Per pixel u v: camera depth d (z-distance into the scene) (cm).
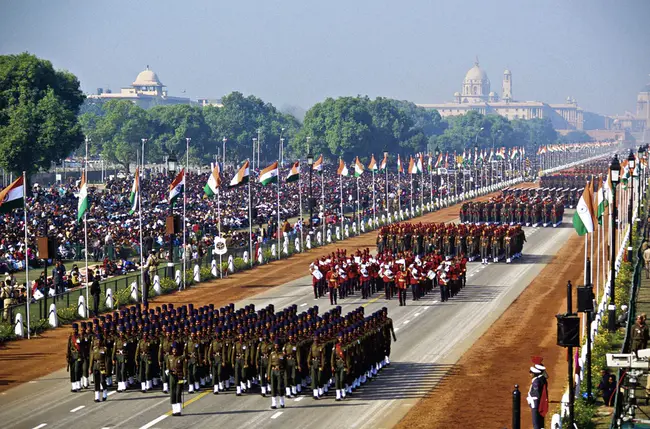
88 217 16700
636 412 6009
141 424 5816
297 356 6412
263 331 6538
